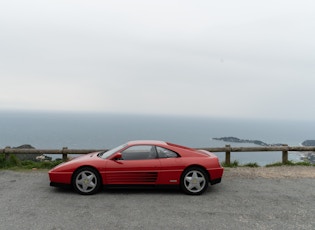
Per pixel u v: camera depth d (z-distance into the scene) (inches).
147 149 280.8
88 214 216.1
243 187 298.5
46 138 4084.6
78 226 193.6
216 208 232.4
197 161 273.4
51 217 209.2
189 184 270.8
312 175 360.8
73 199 253.1
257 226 197.3
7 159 411.5
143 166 271.6
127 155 279.3
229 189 290.2
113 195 267.3
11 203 239.8
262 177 346.0
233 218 211.0
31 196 260.4
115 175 269.6
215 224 199.6
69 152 419.5
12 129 6697.8
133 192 278.4
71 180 268.5
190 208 231.8
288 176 353.1
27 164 425.1
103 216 212.2
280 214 220.2
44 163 414.3
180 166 271.9
